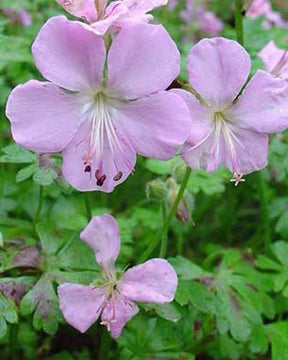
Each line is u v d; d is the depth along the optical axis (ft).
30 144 0.29
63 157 0.30
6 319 0.34
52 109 0.29
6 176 0.54
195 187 0.48
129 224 0.48
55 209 0.51
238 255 0.44
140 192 0.60
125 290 0.31
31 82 0.28
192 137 0.30
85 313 0.31
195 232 0.60
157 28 0.29
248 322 0.41
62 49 0.28
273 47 0.44
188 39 0.78
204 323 0.41
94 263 0.37
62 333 0.47
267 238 0.53
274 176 0.53
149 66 0.29
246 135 0.32
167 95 0.29
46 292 0.36
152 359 0.38
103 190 0.31
